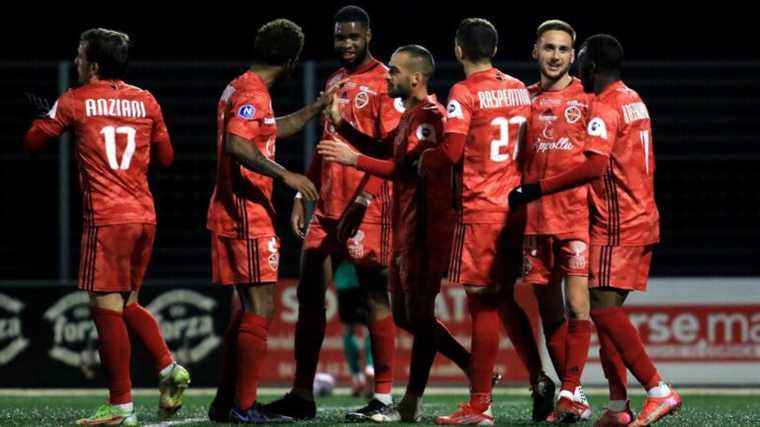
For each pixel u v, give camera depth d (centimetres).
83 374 3800
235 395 2280
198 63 4003
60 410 2819
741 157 4156
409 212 2256
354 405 3067
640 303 3812
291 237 4206
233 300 3816
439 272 2280
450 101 2178
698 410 2806
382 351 2392
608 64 2145
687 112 4319
